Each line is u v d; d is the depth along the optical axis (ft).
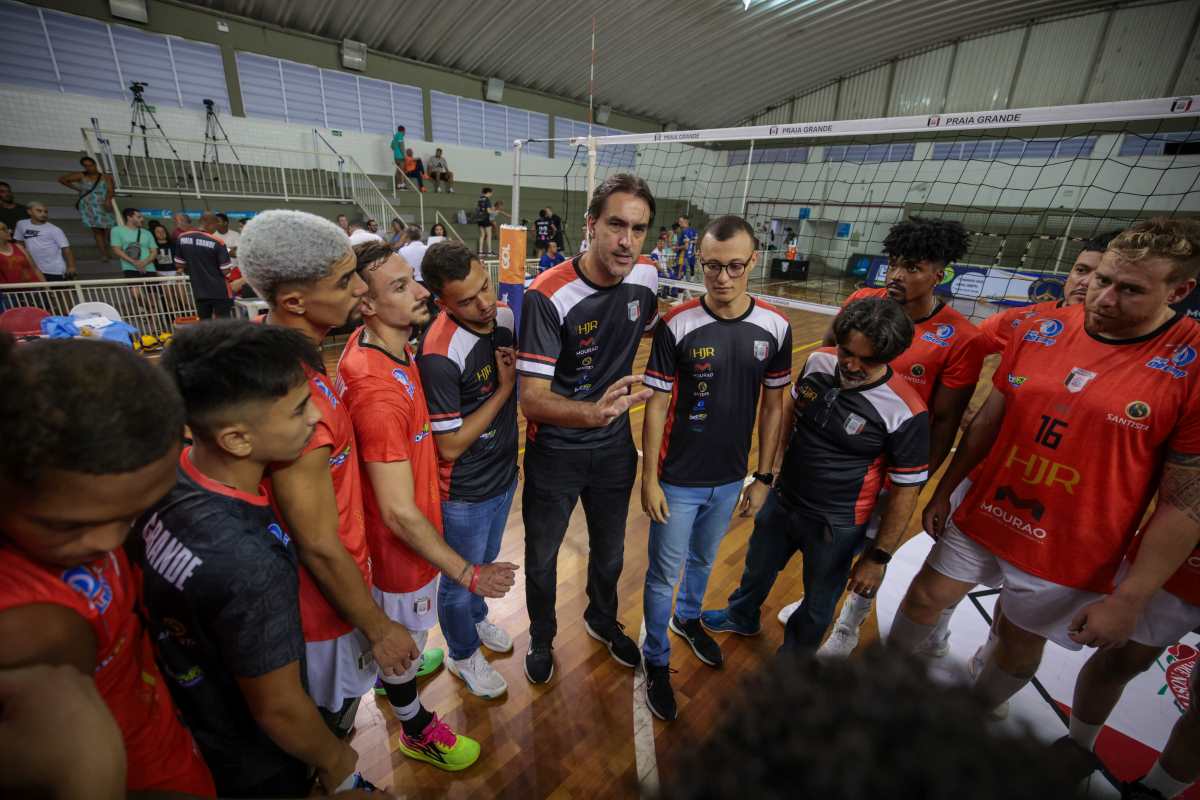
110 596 2.08
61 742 1.45
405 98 36.70
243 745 2.98
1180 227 3.69
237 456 2.60
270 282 3.33
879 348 4.53
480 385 5.13
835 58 42.93
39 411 1.48
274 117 31.99
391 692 4.83
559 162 45.32
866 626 7.37
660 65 42.16
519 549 8.84
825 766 0.71
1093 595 4.48
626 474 5.74
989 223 39.37
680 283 24.39
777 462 6.37
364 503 4.38
